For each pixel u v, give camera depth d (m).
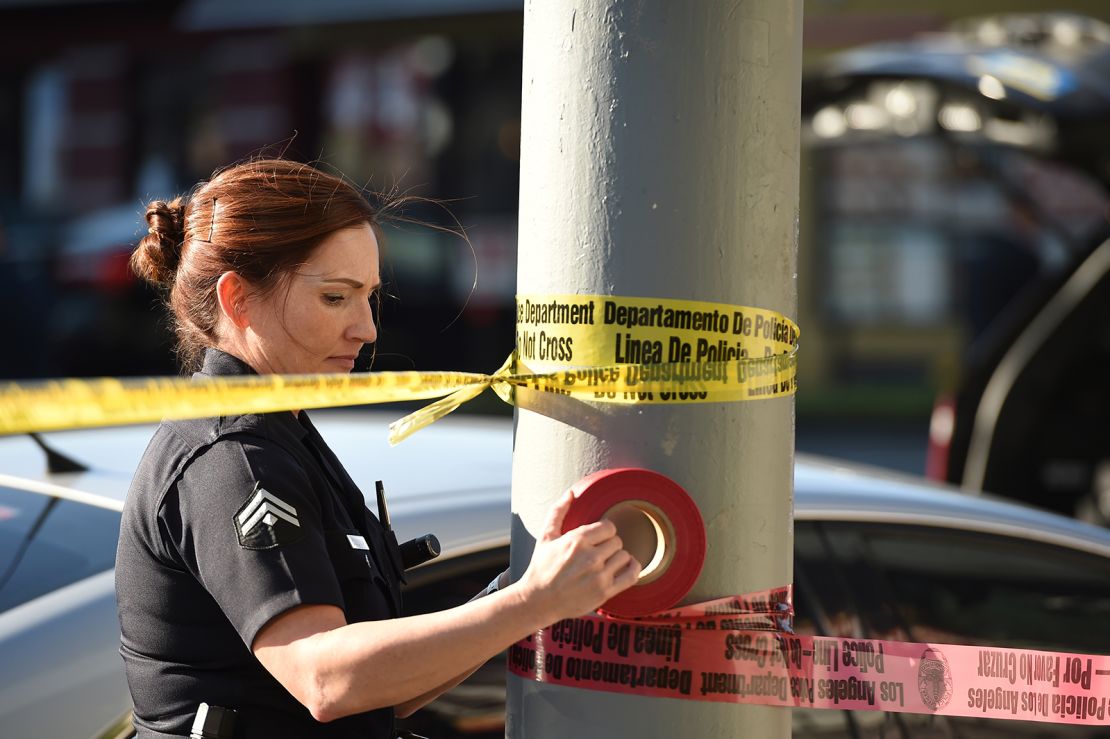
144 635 5.84
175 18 48.06
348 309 6.16
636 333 5.46
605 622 5.55
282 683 5.39
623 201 5.44
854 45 38.78
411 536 7.94
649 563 5.47
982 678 6.28
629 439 5.46
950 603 9.37
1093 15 35.66
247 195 6.08
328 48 46.19
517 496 5.74
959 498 10.26
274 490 5.59
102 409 4.80
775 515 5.70
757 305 5.58
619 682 5.53
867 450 43.12
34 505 8.43
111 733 6.54
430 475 9.05
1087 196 23.02
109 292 45.00
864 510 9.45
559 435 5.54
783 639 5.73
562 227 5.54
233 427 5.77
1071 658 6.43
